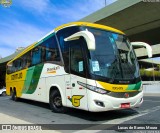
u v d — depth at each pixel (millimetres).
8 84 18547
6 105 14383
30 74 13516
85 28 8844
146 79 72375
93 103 7809
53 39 10734
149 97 19625
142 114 9484
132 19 28125
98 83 7855
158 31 32594
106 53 8586
